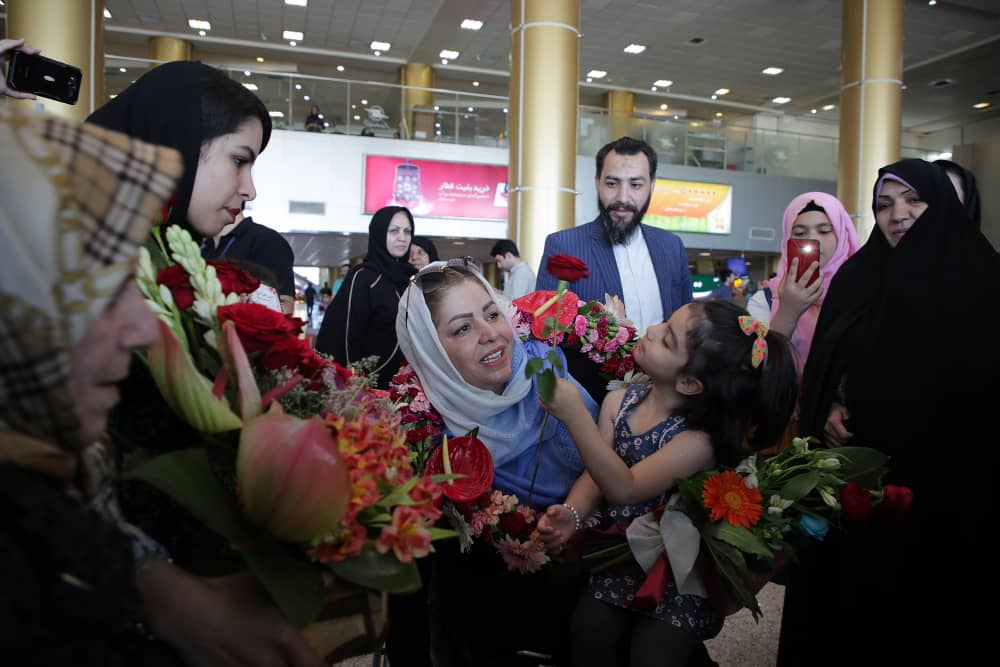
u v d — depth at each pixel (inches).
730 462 50.6
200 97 37.7
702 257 597.3
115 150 19.3
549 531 46.9
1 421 19.3
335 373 35.7
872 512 46.4
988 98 660.1
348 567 25.5
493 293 53.4
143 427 29.7
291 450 22.9
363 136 458.0
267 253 96.0
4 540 17.4
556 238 90.9
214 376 30.2
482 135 481.7
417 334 51.9
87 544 18.7
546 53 247.9
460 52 581.0
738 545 43.9
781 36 530.0
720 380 50.3
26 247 17.4
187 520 29.2
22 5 219.6
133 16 516.1
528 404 53.5
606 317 61.7
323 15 509.7
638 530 48.4
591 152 497.0
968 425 55.9
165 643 23.3
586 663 50.1
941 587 55.7
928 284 59.2
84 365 20.1
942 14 479.2
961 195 84.0
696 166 534.0
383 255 117.2
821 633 61.4
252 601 24.3
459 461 47.1
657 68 608.4
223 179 39.0
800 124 751.1
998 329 56.5
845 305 68.6
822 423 66.3
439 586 53.7
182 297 29.2
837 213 91.6
